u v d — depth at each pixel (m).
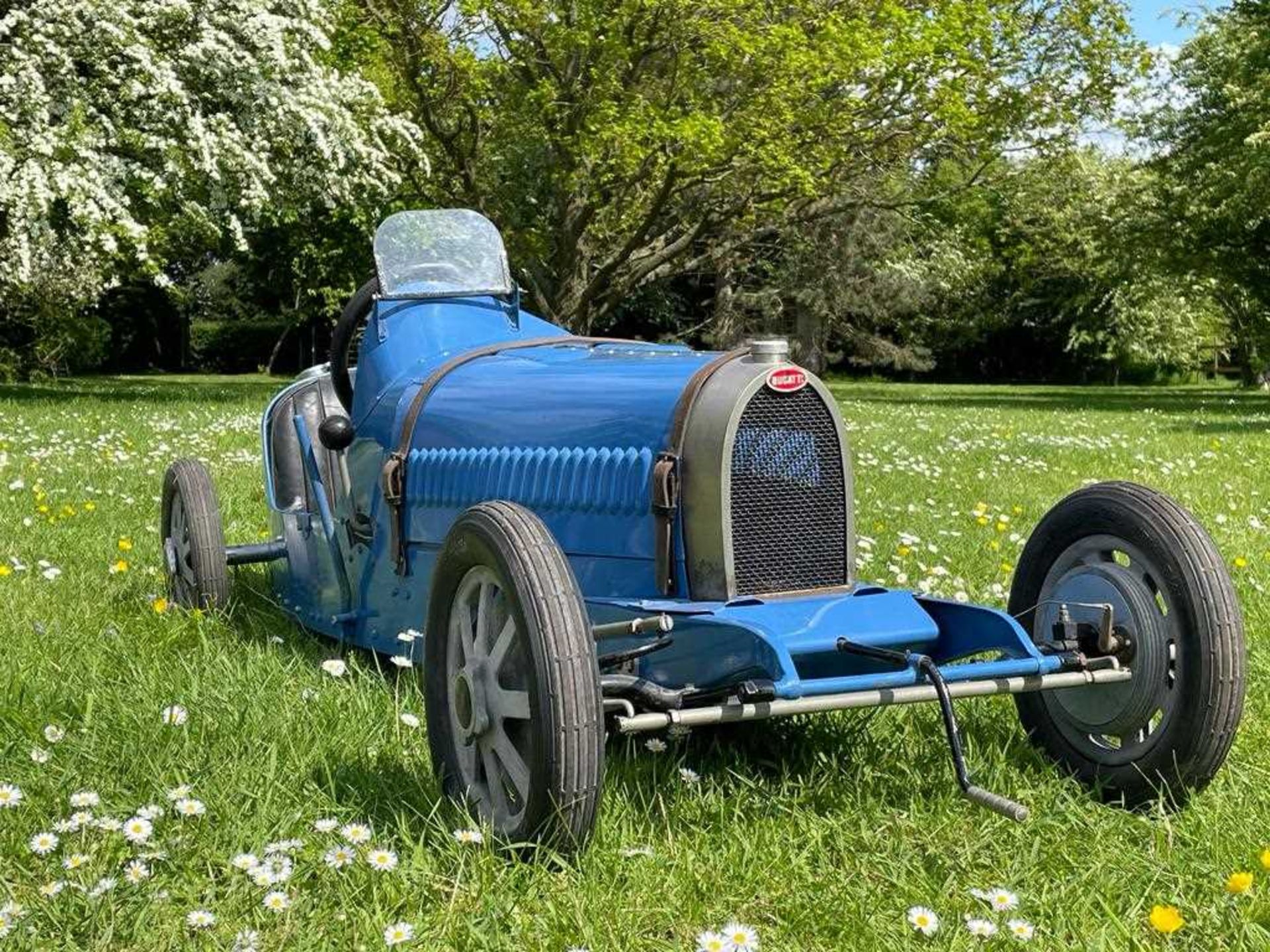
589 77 24.36
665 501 3.44
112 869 2.89
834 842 3.10
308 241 29.64
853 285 45.72
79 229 18.91
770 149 23.44
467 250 4.97
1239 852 3.04
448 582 3.23
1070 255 44.41
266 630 5.19
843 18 23.80
